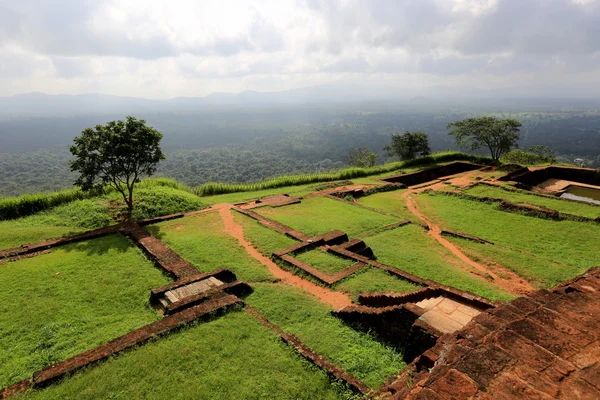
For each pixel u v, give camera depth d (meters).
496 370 3.51
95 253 11.65
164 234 13.98
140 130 15.20
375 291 9.52
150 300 8.99
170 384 5.87
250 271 10.78
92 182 14.95
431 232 15.66
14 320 8.02
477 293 9.64
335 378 6.08
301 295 9.45
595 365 3.51
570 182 27.88
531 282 10.87
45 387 5.79
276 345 6.94
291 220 15.74
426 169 29.86
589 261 12.40
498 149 32.97
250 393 5.73
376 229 15.11
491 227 16.23
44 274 10.17
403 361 6.79
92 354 6.47
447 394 3.30
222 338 7.05
